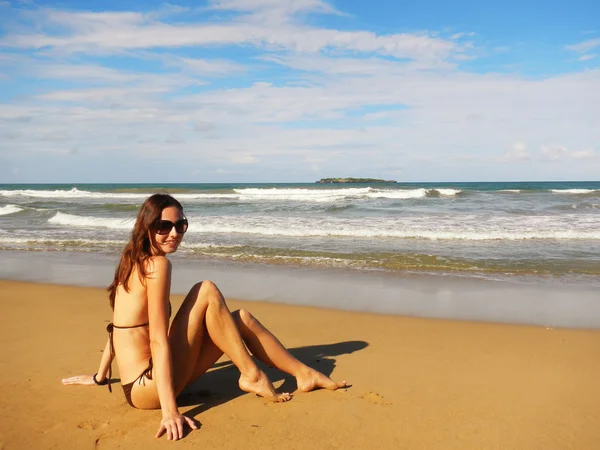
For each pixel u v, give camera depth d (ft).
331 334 17.16
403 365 13.79
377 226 50.34
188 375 10.78
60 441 9.33
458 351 15.19
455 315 20.03
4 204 89.86
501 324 18.65
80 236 46.29
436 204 81.97
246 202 92.48
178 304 22.04
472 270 30.12
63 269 30.58
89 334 16.39
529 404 11.09
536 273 29.35
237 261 33.27
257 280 27.32
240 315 11.55
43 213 71.41
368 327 18.11
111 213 71.10
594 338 16.76
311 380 11.84
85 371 12.98
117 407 10.83
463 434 9.64
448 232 44.98
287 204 85.56
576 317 19.76
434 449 9.07
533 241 42.24
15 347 14.98
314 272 29.58
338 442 9.30
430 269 30.45
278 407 10.86
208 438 9.46
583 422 10.19
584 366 13.78
